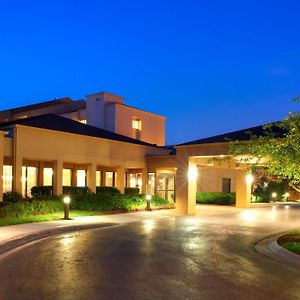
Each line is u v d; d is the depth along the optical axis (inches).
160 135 1752.0
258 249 497.4
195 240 556.4
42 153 934.4
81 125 1190.9
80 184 1169.4
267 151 524.4
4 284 314.0
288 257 439.5
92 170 1053.8
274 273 365.7
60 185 973.2
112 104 1566.2
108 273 353.4
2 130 840.9
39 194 927.0
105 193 1024.9
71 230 657.6
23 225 669.9
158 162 1202.6
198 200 1370.6
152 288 306.5
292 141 488.7
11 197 837.2
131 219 828.6
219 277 346.0
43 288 303.3
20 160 887.1
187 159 989.2
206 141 966.4
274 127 691.4
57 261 403.5
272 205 1353.3
